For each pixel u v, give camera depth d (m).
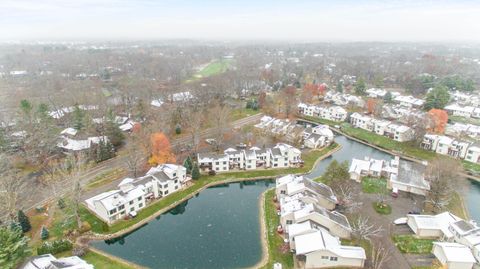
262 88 184.38
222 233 63.88
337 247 52.78
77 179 64.62
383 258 50.94
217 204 75.31
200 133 114.88
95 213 68.50
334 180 75.19
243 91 176.75
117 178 83.50
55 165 81.44
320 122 136.50
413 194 76.31
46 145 94.44
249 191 81.62
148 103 138.12
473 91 178.88
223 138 107.56
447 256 51.00
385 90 182.62
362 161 87.50
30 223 63.44
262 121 125.44
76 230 61.84
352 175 83.62
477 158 94.31
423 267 52.00
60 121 125.06
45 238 59.31
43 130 97.81
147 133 95.75
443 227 59.59
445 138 102.75
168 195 76.94
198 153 95.69
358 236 59.59
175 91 162.38
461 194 77.88
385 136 117.50
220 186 83.94
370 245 57.34
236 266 54.31
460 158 97.88
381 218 65.88
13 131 102.81
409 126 114.69
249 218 69.12
